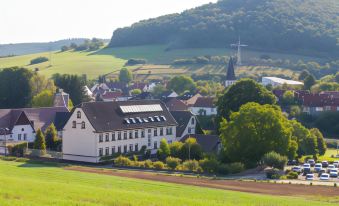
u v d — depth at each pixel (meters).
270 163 111.81
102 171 101.12
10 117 146.88
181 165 110.56
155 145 141.25
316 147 147.50
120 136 131.12
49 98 187.38
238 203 58.91
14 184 59.69
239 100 152.25
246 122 117.12
